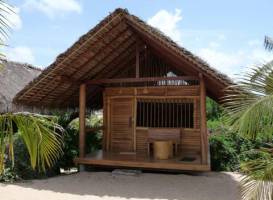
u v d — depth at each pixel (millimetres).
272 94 4156
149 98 11445
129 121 11617
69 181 8711
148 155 10828
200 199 7109
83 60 9531
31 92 9945
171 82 11328
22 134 4434
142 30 8703
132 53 11211
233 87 4516
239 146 12898
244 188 4379
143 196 7305
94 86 12211
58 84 10320
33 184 8305
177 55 8859
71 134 11164
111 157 10375
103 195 7348
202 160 9258
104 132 11953
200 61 8547
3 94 15008
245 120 4082
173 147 10961
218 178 9555
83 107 10555
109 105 11938
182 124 11164
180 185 8336
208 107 19078
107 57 10234
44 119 4852
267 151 4711
